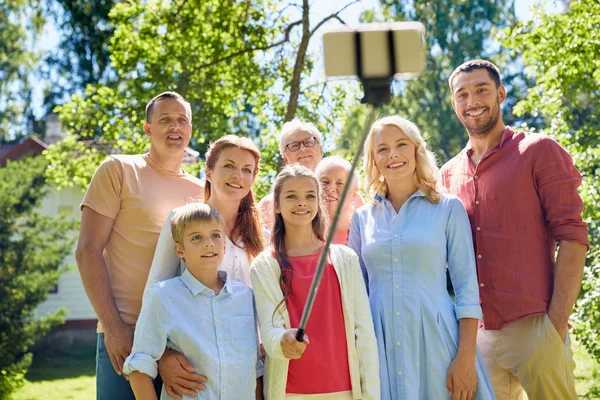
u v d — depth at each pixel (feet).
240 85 44.86
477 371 12.88
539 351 13.70
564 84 31.58
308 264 13.05
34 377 50.06
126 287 14.07
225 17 43.86
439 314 12.93
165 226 13.44
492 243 14.15
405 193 13.76
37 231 46.42
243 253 13.91
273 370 12.53
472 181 14.61
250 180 13.89
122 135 46.98
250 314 13.01
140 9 44.50
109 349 13.56
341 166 15.78
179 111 14.80
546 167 13.93
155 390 13.51
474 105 14.52
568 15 32.12
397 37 8.36
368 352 12.67
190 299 12.73
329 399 12.45
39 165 47.52
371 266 13.51
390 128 13.70
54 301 63.36
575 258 13.69
